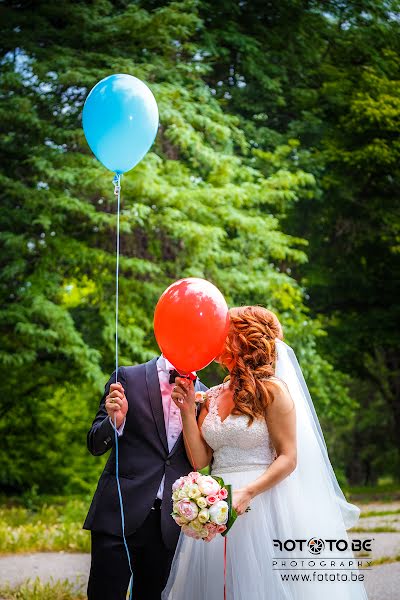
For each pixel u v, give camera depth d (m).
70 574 7.11
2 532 8.90
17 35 11.44
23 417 14.62
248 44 12.77
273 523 3.77
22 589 6.13
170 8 10.98
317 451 3.91
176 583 3.86
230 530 3.74
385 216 15.32
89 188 10.79
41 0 11.86
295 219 15.55
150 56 11.55
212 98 12.08
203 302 3.68
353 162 14.16
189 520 3.43
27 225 11.27
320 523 3.80
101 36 11.34
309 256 16.22
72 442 15.00
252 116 13.97
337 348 17.39
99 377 10.58
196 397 3.87
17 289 11.41
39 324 11.30
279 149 12.66
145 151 4.33
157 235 11.70
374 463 25.73
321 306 17.72
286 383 3.96
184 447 4.04
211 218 11.59
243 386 3.74
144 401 4.04
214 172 11.70
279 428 3.71
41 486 14.92
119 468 3.99
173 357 3.75
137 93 4.19
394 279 17.45
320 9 14.50
